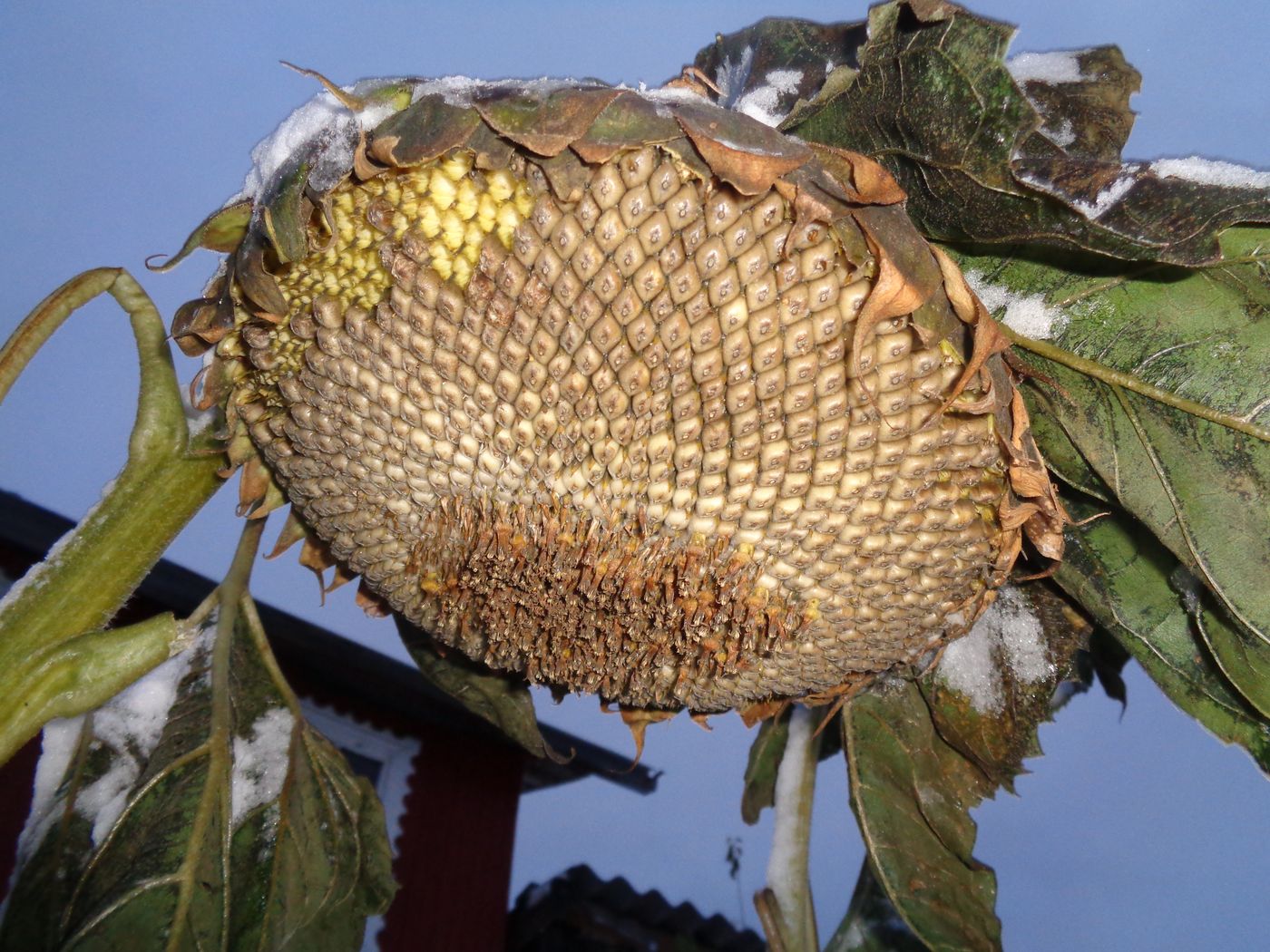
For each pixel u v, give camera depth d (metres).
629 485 0.33
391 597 0.40
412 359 0.32
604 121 0.29
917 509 0.33
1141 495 0.35
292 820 0.41
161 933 0.36
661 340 0.31
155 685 0.41
